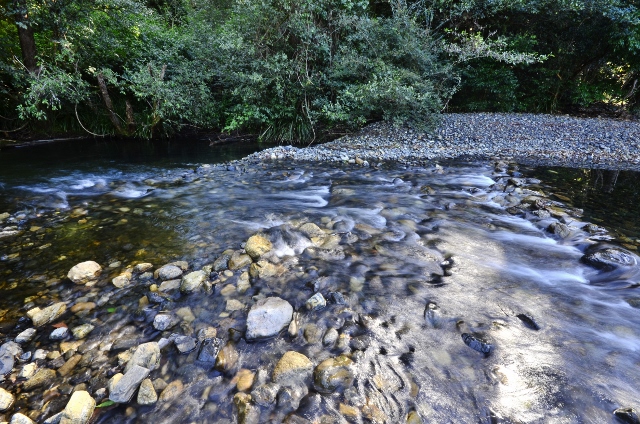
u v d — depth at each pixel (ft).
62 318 6.82
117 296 7.47
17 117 25.58
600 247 9.31
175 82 26.55
